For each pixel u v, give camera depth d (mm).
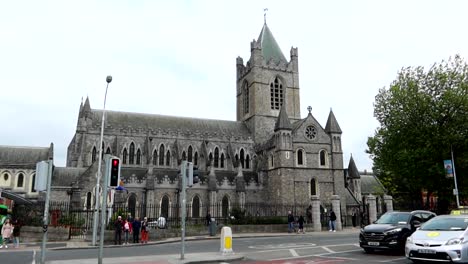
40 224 40938
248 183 67312
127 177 59469
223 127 78438
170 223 50500
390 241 21422
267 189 68188
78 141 63188
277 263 18828
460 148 44094
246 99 83375
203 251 25859
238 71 87688
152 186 59531
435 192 48219
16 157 67062
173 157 68438
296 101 81500
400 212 23984
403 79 48656
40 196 54906
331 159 67375
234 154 73438
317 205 48906
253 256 22125
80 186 51750
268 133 77188
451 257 16094
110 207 38188
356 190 77688
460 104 43375
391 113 48312
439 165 43844
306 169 65312
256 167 72750
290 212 49031
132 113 73062
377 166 54875
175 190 62312
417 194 50531
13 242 31453
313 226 48250
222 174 69625
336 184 66188
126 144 66500
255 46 80250
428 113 44875
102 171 52844
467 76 45625
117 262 19672
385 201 55438
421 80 47281
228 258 20391
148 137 67750
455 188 40906
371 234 22062
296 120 79938
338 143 68312
